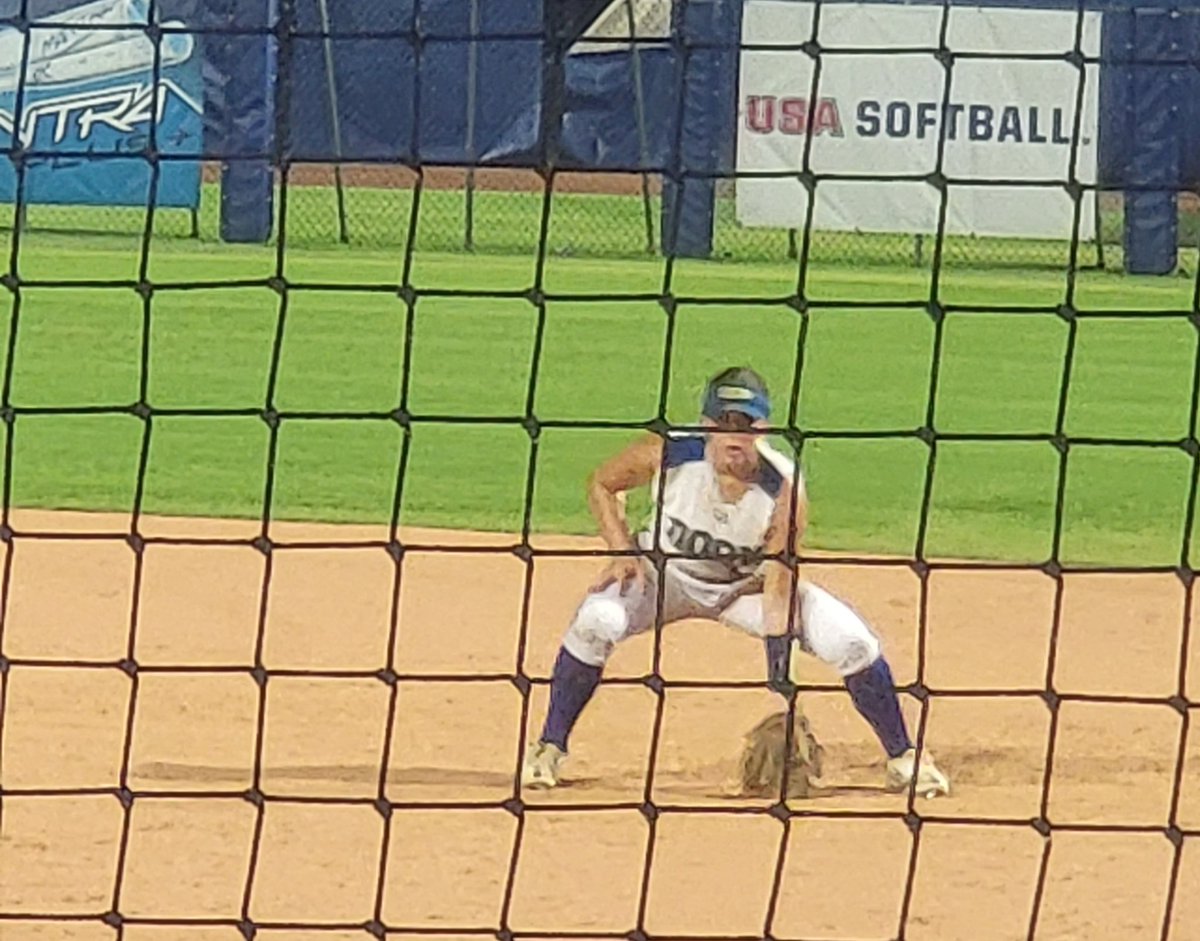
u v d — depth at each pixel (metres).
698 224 24.17
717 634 10.68
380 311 22.00
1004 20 23.61
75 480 14.20
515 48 23.67
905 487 15.05
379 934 6.71
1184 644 7.81
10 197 23.97
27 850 7.57
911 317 22.50
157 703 9.38
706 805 8.21
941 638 10.94
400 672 10.04
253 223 23.98
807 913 7.23
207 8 23.67
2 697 7.50
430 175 24.50
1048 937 7.11
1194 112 23.19
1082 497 14.84
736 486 8.34
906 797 8.32
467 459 15.41
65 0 23.62
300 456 15.33
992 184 7.42
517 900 7.26
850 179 7.50
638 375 18.77
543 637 10.77
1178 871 7.27
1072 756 9.02
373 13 23.36
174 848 7.64
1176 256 23.41
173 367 18.53
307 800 7.02
